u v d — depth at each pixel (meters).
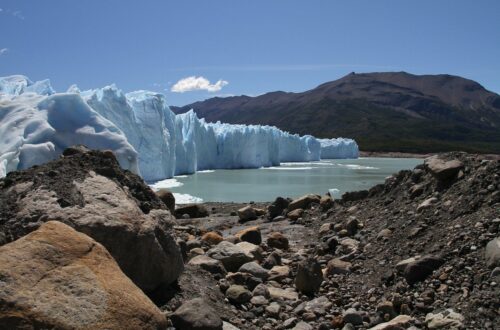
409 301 6.20
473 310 5.57
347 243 9.27
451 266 6.54
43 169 6.13
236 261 8.06
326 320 6.20
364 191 13.32
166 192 14.30
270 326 5.92
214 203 20.92
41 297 3.90
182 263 6.15
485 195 8.17
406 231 8.62
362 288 7.15
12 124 24.56
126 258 5.37
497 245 6.33
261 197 26.14
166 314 5.34
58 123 25.92
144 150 34.09
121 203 5.63
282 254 9.58
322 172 46.00
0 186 5.97
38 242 4.32
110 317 4.05
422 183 10.52
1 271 3.93
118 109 32.22
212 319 5.23
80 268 4.28
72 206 5.38
